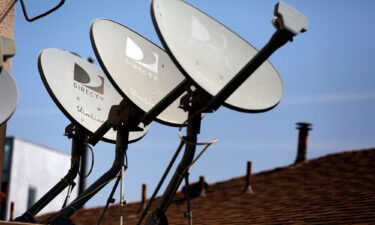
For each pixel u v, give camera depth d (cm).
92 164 785
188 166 662
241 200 1433
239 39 757
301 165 1592
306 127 1639
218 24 740
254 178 1594
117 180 749
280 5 554
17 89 556
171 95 725
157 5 659
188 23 701
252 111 688
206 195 1560
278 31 561
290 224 1165
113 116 761
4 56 526
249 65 597
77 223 1672
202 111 643
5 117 550
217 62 709
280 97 734
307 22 564
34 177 3694
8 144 3525
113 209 1734
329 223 1117
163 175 677
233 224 1260
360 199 1203
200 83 639
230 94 626
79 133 858
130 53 808
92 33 778
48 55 862
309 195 1320
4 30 802
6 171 3506
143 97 788
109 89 921
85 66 905
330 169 1481
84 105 876
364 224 1065
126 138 760
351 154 1564
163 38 636
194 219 1375
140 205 1678
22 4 737
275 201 1347
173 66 850
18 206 3569
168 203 676
